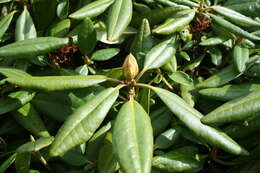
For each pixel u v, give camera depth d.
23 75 0.73
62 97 0.76
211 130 0.68
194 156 0.75
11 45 0.74
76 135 0.65
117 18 0.74
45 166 0.75
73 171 0.73
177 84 0.79
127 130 0.65
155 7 0.84
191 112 0.69
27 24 0.80
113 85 0.76
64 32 0.80
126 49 0.84
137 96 0.74
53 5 0.82
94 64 0.84
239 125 0.74
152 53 0.76
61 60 0.81
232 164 0.76
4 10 0.84
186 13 0.79
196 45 0.84
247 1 0.83
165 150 0.77
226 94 0.74
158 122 0.76
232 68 0.76
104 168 0.71
